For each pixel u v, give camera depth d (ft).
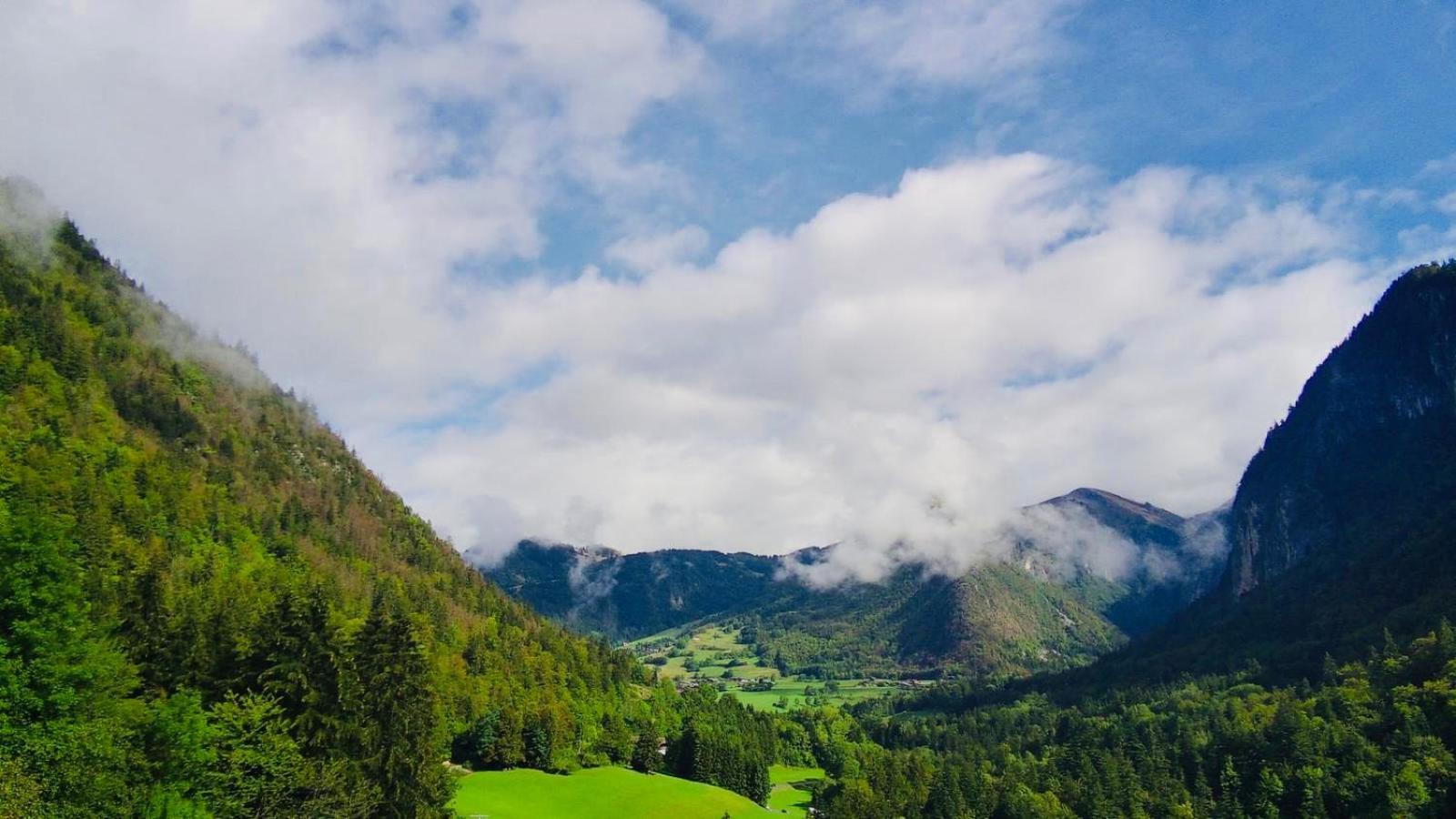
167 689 187.83
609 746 523.29
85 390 495.00
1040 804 497.46
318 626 203.92
